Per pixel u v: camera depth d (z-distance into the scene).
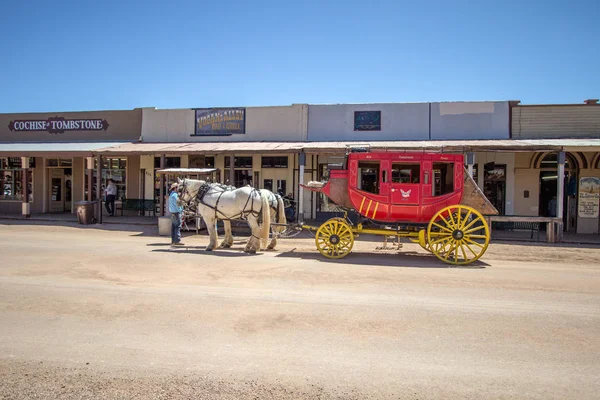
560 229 14.11
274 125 19.64
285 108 19.55
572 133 17.17
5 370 4.09
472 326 5.44
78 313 5.76
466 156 14.45
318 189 11.02
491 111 17.77
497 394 3.73
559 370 4.22
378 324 5.47
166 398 3.59
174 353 4.50
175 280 7.73
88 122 21.88
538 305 6.39
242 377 3.99
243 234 15.42
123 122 21.47
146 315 5.70
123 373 4.04
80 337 4.92
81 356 4.41
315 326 5.37
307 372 4.11
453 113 18.11
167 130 20.69
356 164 10.48
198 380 3.92
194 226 16.66
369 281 7.86
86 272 8.32
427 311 6.03
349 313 5.89
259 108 19.78
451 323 5.54
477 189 10.12
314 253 11.28
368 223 10.91
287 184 19.83
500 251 12.28
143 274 8.21
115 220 19.08
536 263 10.39
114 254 10.49
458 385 3.88
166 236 14.74
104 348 4.61
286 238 14.71
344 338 4.99
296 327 5.33
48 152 18.69
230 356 4.45
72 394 3.65
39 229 16.08
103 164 22.23
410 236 10.34
